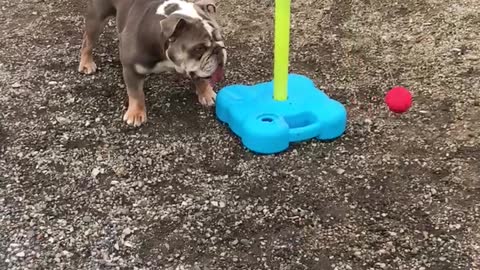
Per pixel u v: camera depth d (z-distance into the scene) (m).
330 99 2.47
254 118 2.37
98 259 1.95
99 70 2.85
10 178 2.26
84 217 2.10
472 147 2.36
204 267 1.92
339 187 2.20
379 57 2.90
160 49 2.34
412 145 2.38
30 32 3.15
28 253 1.97
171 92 2.71
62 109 2.61
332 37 3.05
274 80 2.44
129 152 2.38
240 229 2.04
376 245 1.98
